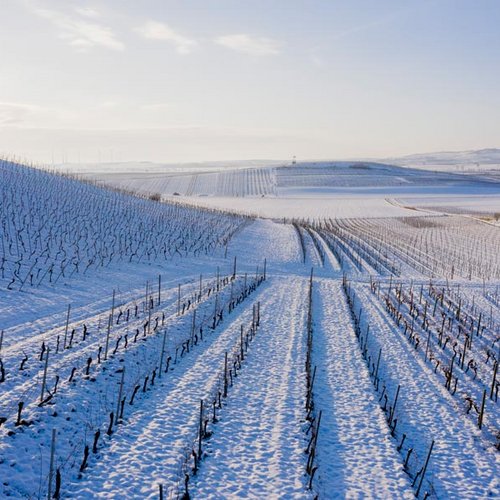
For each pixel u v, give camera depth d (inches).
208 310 952.3
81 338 685.3
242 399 583.2
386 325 963.3
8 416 449.7
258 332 857.5
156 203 2386.8
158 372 636.1
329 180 6702.8
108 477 401.1
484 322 1027.9
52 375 548.7
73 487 382.9
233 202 4650.6
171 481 406.9
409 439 529.3
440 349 838.5
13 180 1849.2
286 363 717.3
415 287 1363.2
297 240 2198.6
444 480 455.5
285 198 5137.8
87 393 524.1
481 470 476.7
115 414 504.4
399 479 444.8
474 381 706.8
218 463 442.6
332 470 454.6
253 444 482.0
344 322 957.8
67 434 449.1
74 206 1770.4
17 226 1316.4
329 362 735.1
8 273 960.9
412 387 669.9
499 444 520.7
